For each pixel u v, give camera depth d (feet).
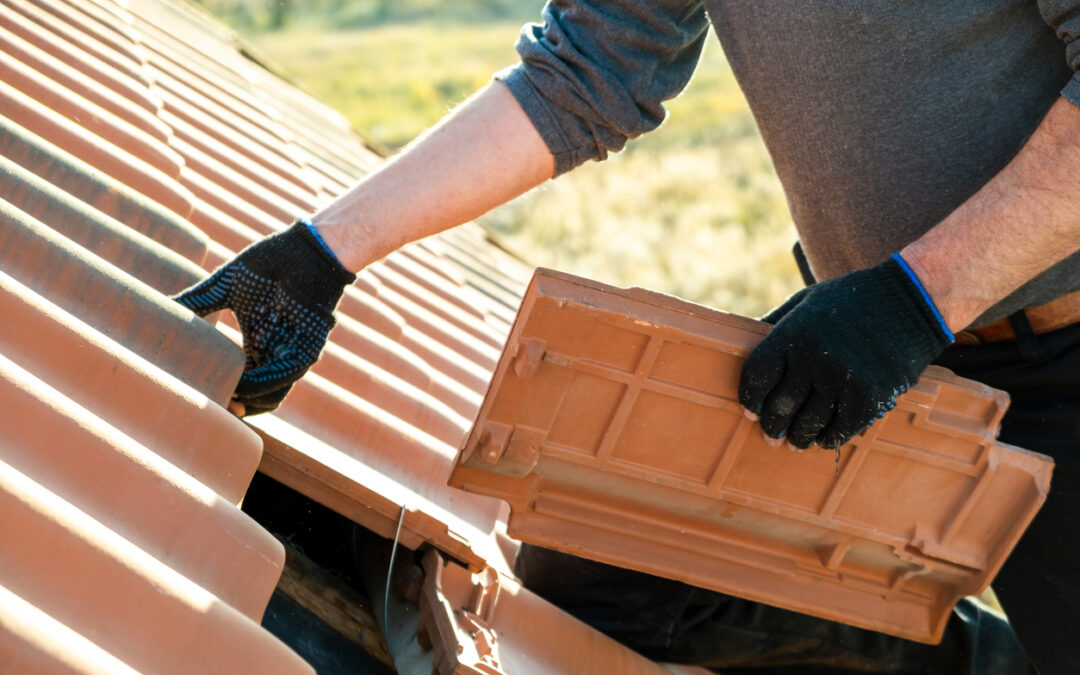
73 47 8.98
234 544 3.77
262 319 4.75
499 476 4.99
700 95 72.33
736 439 4.75
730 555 5.26
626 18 4.85
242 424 4.37
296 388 5.58
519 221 53.62
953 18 4.65
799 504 4.98
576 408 4.70
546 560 6.12
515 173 4.88
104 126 6.96
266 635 3.44
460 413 7.14
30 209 4.84
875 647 6.57
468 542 5.12
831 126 5.07
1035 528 5.38
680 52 5.10
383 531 4.98
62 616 3.08
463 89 78.38
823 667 6.62
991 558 5.09
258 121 13.01
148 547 3.59
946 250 4.38
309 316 4.75
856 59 4.84
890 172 5.04
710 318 4.57
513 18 95.86
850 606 5.38
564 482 5.04
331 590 5.33
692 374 4.64
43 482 3.48
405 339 7.89
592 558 5.18
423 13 95.20
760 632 6.41
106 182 5.57
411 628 4.93
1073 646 5.38
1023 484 4.95
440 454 5.88
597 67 4.78
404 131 70.03
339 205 4.79
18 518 3.13
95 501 3.56
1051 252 4.33
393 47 86.63
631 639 6.15
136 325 4.47
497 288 13.28
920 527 5.04
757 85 5.22
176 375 4.48
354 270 4.80
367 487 4.90
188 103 11.09
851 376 4.29
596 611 6.15
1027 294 5.11
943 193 4.99
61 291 4.37
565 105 4.82
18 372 3.64
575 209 55.42
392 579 5.17
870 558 5.25
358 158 16.38
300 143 13.64
